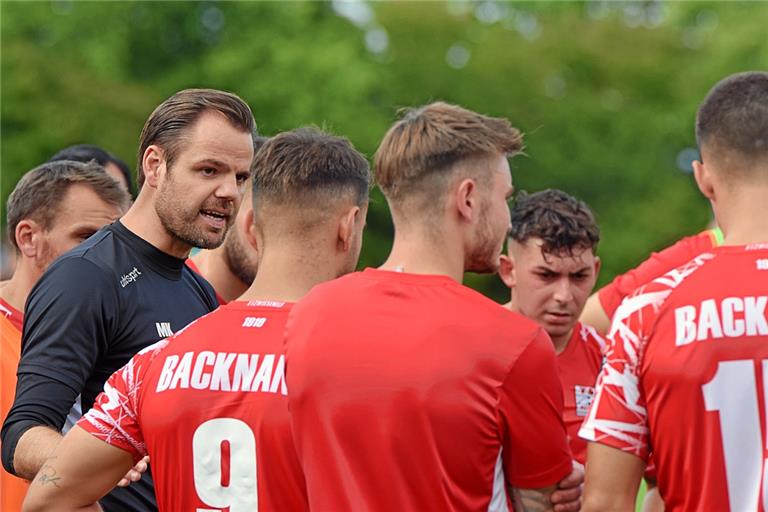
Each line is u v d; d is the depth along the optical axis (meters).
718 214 10.83
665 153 93.44
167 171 12.97
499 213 10.70
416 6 94.81
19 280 15.33
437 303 10.29
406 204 10.68
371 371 10.12
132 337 12.90
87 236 14.96
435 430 9.95
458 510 10.01
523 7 104.31
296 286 10.92
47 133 76.00
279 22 85.12
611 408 10.52
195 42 88.50
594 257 16.45
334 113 79.38
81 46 85.50
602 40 95.56
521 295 16.36
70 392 12.22
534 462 10.22
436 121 10.69
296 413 10.31
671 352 10.20
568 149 91.69
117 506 13.02
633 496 10.54
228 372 10.57
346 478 10.10
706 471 10.08
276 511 10.35
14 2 84.62
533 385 10.09
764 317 10.04
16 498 14.49
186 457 10.52
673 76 94.81
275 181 10.94
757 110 10.51
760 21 87.75
